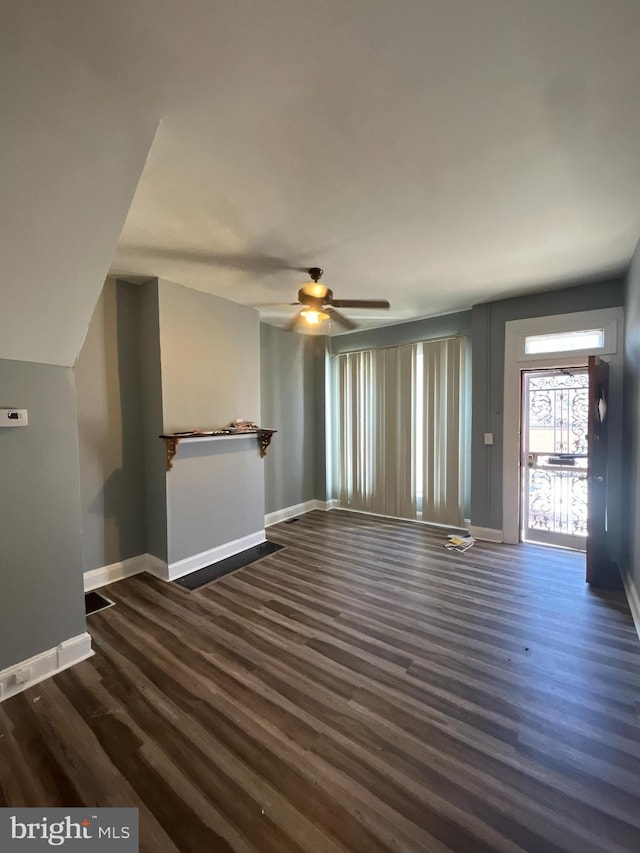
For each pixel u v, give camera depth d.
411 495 5.06
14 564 2.02
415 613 2.75
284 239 2.51
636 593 2.67
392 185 1.93
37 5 1.03
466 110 1.44
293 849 1.27
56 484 2.18
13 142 1.30
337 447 5.82
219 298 3.76
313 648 2.36
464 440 4.59
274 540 4.35
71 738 1.72
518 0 1.04
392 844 1.28
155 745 1.68
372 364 5.33
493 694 1.97
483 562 3.65
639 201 2.11
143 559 3.54
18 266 1.66
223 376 3.81
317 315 3.12
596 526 3.16
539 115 1.47
